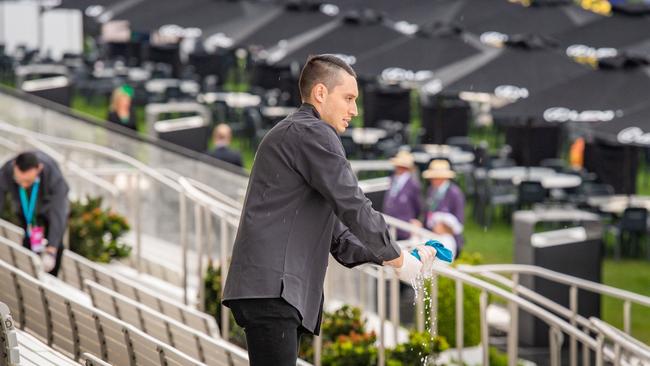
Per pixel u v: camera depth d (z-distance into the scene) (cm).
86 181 3009
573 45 4628
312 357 2111
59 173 2205
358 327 2161
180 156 3331
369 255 1212
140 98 5975
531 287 2991
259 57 5875
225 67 7369
